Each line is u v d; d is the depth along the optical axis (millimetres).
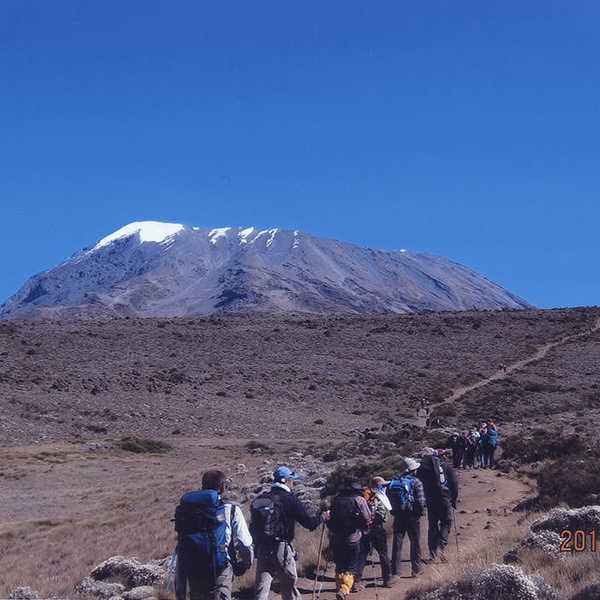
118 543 25125
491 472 27094
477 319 127062
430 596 9711
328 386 91250
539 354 103938
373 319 129875
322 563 14664
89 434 69875
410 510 13180
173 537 24609
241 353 104000
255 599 9148
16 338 100500
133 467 55562
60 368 89750
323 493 26094
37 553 25750
